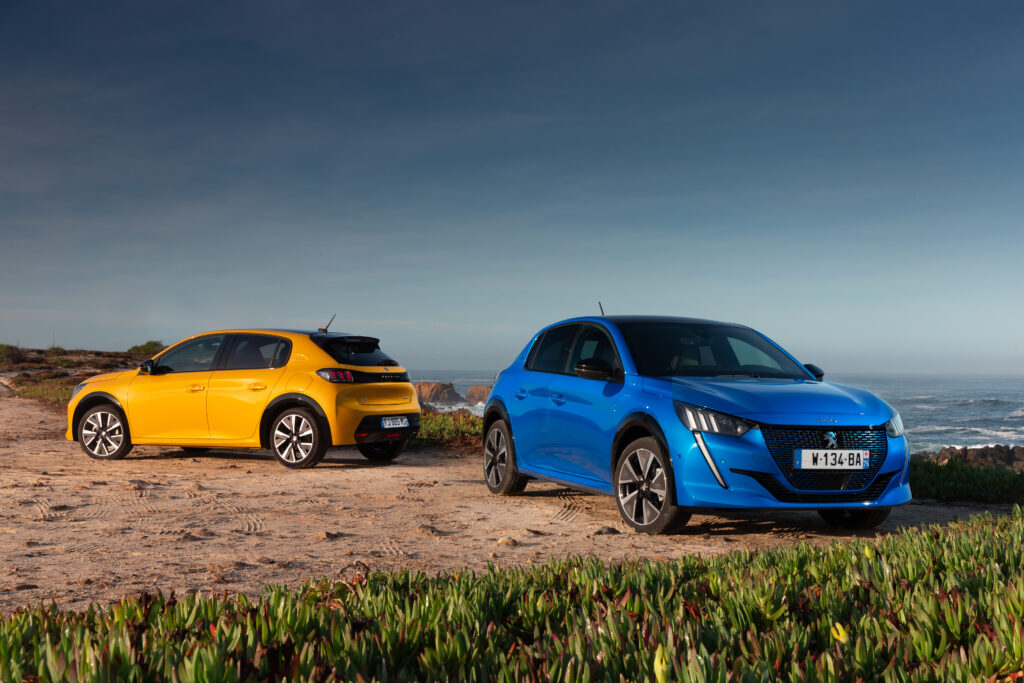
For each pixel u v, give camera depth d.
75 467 9.55
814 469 5.65
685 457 5.74
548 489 8.46
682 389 6.01
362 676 2.01
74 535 5.52
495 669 2.21
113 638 2.21
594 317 7.51
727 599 2.95
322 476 9.09
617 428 6.38
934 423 75.62
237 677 1.99
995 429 67.12
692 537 5.96
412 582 3.24
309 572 4.64
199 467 9.82
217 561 4.86
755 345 7.35
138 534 5.60
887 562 3.58
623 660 2.21
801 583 3.28
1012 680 2.17
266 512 6.64
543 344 8.03
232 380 10.07
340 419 9.57
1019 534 4.29
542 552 5.35
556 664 2.07
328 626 2.53
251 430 9.98
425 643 2.44
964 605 2.68
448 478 9.29
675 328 7.21
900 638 2.43
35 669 2.12
